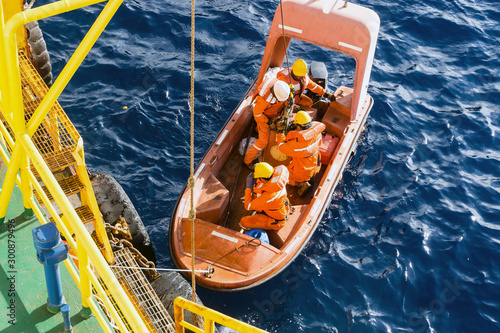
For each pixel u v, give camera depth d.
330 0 7.11
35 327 2.48
